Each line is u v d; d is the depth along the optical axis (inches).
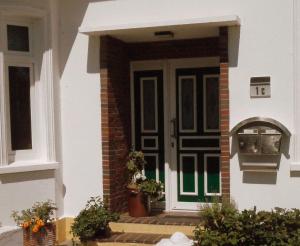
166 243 218.7
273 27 235.5
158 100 290.0
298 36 231.6
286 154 233.6
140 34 262.2
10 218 249.6
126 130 286.5
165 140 288.0
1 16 249.1
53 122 266.5
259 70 237.8
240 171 240.4
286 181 233.9
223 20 232.1
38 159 267.7
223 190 241.6
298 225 209.0
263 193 237.3
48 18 263.7
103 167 263.0
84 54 267.3
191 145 284.7
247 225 206.4
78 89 269.0
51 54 265.4
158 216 269.1
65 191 273.1
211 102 280.7
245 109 239.8
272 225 209.9
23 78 263.7
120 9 259.9
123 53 284.4
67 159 272.2
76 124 269.9
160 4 252.7
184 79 285.3
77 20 268.1
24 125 264.4
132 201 267.3
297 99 232.2
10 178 249.8
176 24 239.3
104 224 246.4
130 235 247.9
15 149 260.8
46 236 233.3
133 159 282.5
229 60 241.6
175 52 282.5
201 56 278.1
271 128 233.0
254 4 237.8
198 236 212.4
